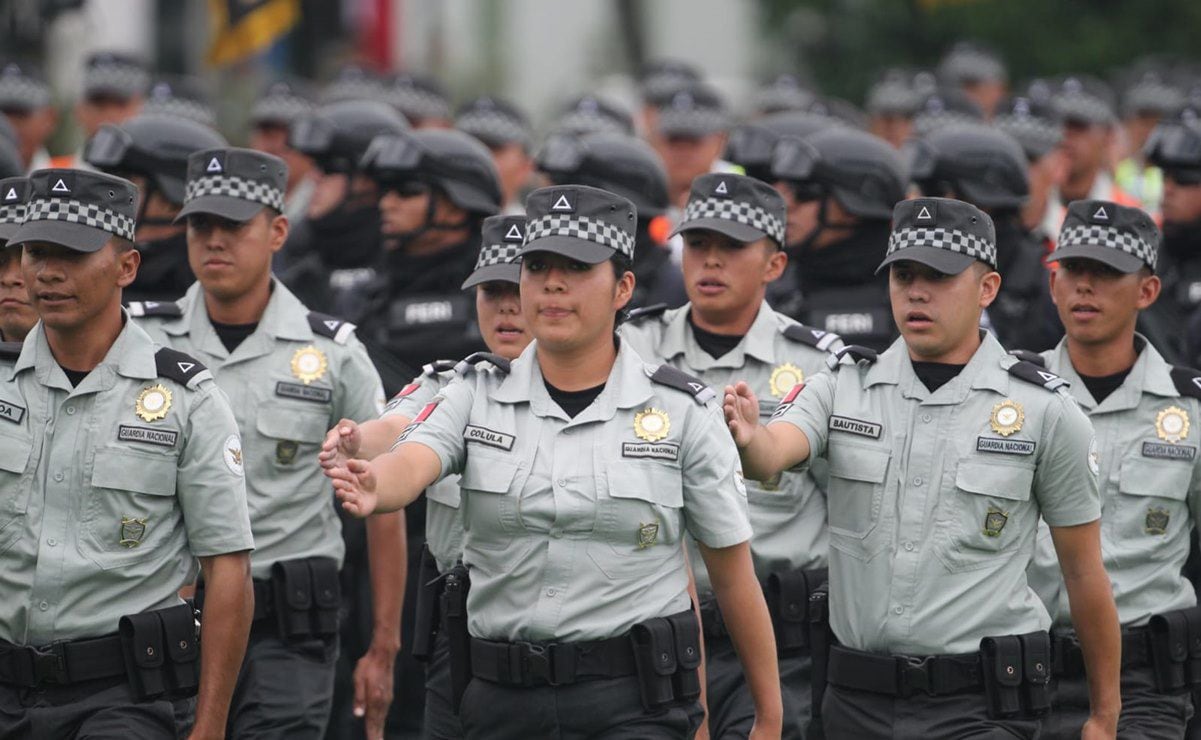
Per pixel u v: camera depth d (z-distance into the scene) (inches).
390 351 1258.0
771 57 3260.3
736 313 1079.6
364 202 1461.6
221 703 865.5
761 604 840.9
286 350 1063.0
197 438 864.3
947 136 1343.5
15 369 861.8
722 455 829.2
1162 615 1007.6
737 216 1066.1
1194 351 1338.6
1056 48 2955.2
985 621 898.1
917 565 900.6
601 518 812.6
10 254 943.0
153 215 1239.5
